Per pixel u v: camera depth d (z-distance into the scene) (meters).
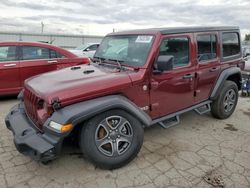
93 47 14.50
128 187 2.81
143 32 3.66
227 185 2.86
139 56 3.46
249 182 2.93
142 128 3.26
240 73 5.00
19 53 6.10
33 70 6.21
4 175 3.00
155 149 3.68
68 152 3.52
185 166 3.24
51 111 2.74
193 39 3.97
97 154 2.93
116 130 3.05
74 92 2.79
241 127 4.60
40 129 2.88
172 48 3.65
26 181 2.89
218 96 4.69
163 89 3.60
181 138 4.08
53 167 3.18
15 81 6.05
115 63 3.72
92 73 3.35
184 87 3.93
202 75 4.21
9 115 3.48
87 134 2.85
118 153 3.07
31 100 3.08
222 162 3.34
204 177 3.01
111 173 3.06
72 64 6.69
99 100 2.88
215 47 4.45
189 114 5.25
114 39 4.11
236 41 4.98
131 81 3.20
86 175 3.02
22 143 2.73
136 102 3.32
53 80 3.20
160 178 2.98
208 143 3.91
